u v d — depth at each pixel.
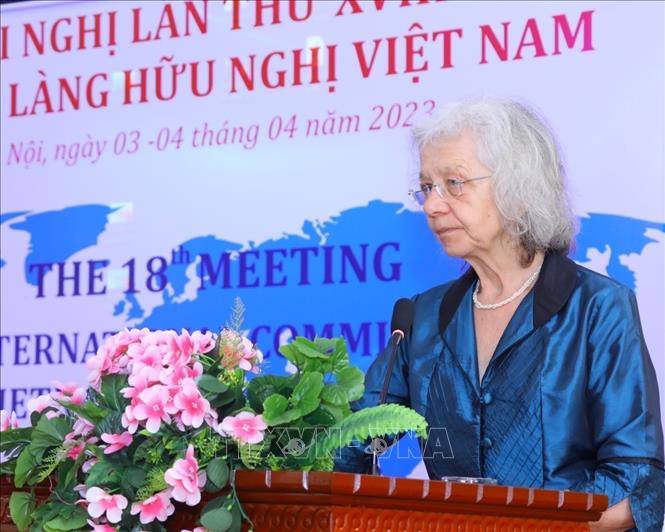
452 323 5.13
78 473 3.72
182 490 3.39
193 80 7.31
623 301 4.90
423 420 3.45
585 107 6.35
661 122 6.21
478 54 6.62
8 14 7.78
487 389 4.93
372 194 6.81
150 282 7.30
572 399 4.80
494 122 4.98
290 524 3.27
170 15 7.40
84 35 7.59
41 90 7.66
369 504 3.23
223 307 7.09
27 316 7.55
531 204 4.96
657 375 6.07
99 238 7.44
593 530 4.65
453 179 5.02
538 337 4.90
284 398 3.54
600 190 6.28
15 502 3.83
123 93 7.46
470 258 5.11
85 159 7.52
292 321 6.92
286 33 7.11
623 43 6.32
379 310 6.73
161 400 3.50
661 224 6.16
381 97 6.84
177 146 7.31
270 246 7.03
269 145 7.09
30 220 7.60
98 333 7.39
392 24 6.84
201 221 7.20
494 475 4.86
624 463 4.70
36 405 3.98
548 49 6.46
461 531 3.39
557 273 5.00
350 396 3.60
